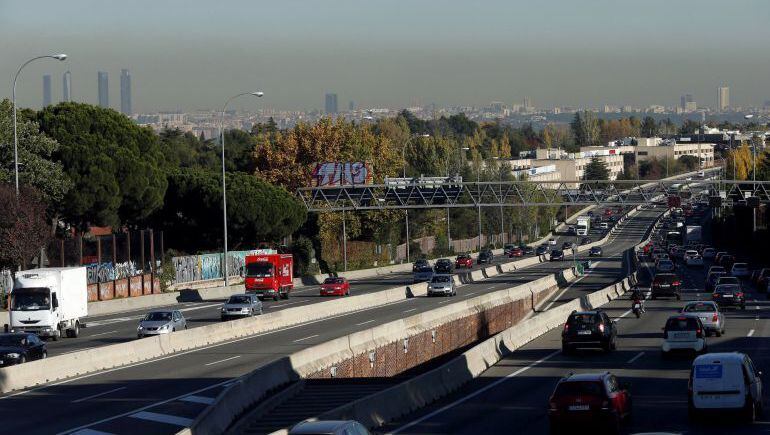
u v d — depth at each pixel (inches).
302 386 2322.8
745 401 1798.7
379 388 2330.2
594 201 6948.8
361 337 2849.4
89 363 2677.2
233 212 6663.4
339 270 7800.2
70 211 5575.8
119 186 5797.2
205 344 3302.2
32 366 2443.4
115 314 4665.4
